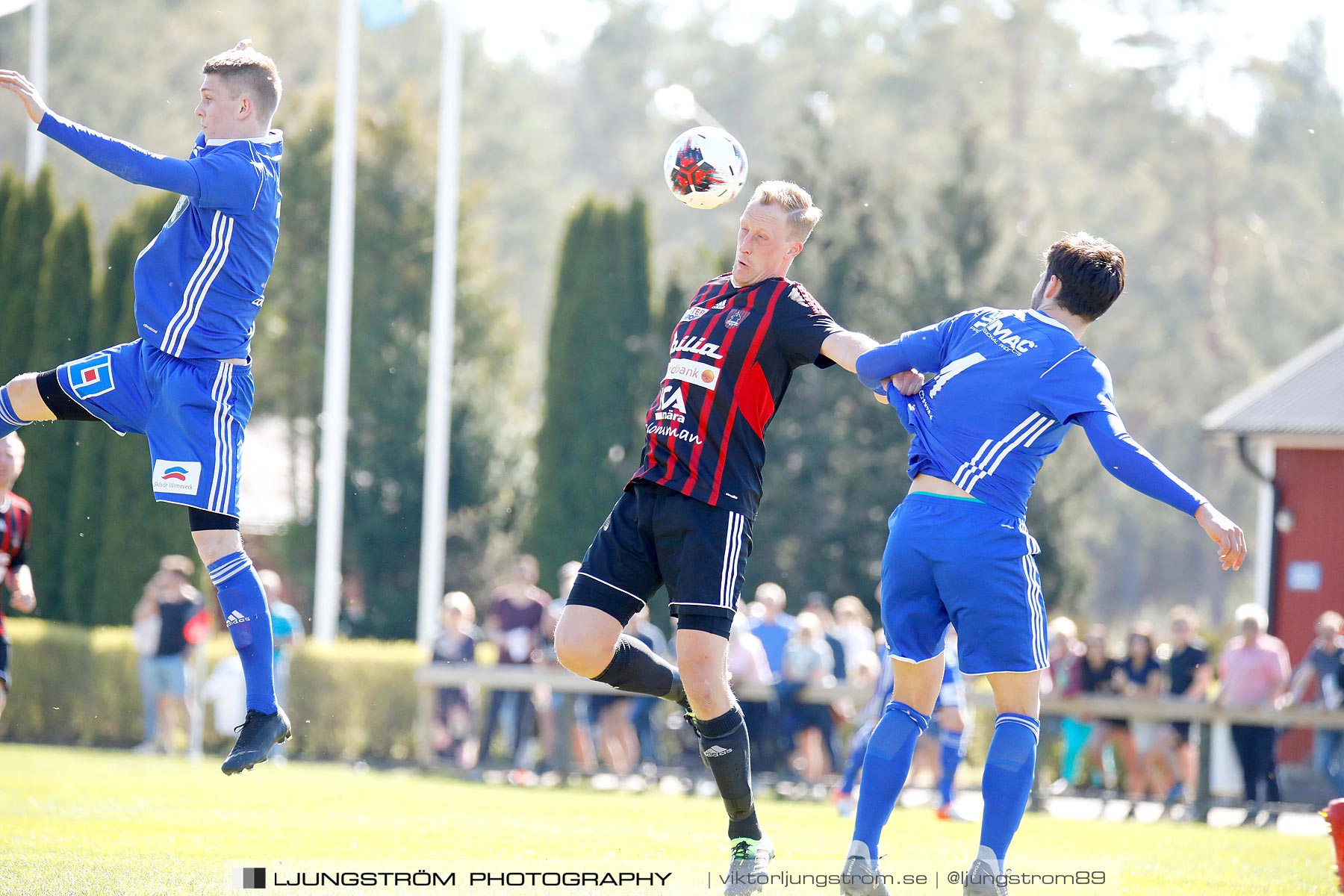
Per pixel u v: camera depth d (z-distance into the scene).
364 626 108.25
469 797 33.00
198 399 17.56
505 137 173.00
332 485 66.25
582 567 17.44
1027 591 15.91
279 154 18.19
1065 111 153.75
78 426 69.50
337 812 25.95
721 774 16.69
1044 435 16.06
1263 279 147.75
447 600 52.34
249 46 18.34
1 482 23.77
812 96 82.94
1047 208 139.50
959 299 75.62
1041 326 16.25
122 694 57.06
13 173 70.31
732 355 16.67
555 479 74.00
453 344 120.38
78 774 37.84
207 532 17.69
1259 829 38.66
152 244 17.88
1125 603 156.25
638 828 23.81
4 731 57.34
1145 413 144.75
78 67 144.25
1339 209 150.38
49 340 68.38
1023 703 15.96
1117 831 31.27
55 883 15.69
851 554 73.75
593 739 51.16
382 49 163.75
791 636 49.16
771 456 76.00
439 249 67.75
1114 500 151.62
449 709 52.59
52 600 69.12
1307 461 62.44
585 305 74.62
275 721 17.55
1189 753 49.16
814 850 20.89
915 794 46.22
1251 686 44.56
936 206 79.81
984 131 84.00
